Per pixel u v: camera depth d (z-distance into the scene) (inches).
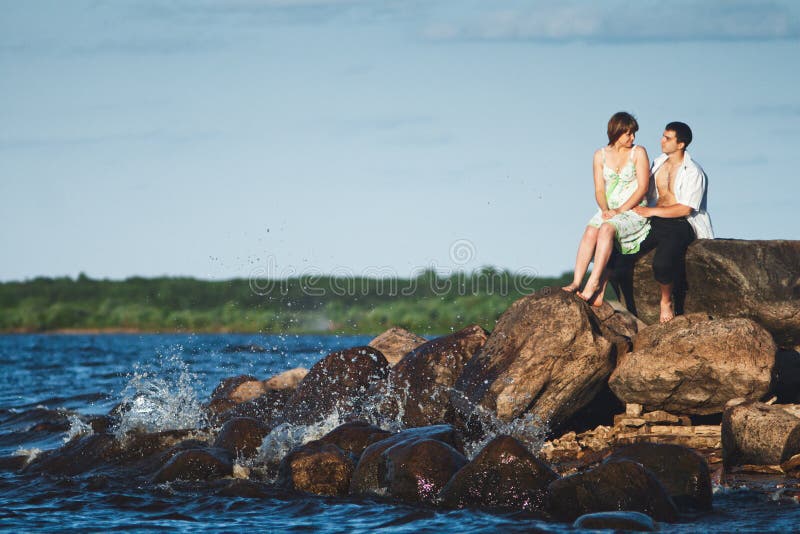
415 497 1336.1
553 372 1621.6
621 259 1953.7
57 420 2261.3
